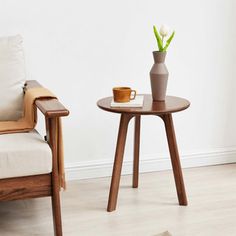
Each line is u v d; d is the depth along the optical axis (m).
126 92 1.81
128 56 2.24
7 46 1.88
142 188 2.13
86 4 2.12
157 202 1.96
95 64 2.19
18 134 1.64
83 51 2.16
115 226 1.73
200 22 2.34
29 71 2.09
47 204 1.94
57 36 2.10
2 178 1.47
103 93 2.23
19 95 1.87
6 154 1.44
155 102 1.91
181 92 2.39
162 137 2.39
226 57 2.44
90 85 2.20
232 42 2.43
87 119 2.23
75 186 2.17
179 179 1.90
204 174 2.34
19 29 2.04
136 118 2.04
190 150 2.47
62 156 1.66
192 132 2.46
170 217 1.81
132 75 2.27
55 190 1.53
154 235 1.65
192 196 2.03
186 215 1.83
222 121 2.51
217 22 2.38
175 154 1.89
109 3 2.15
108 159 2.30
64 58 2.13
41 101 1.62
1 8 2.00
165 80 1.91
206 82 2.43
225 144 2.54
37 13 2.05
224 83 2.46
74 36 2.13
